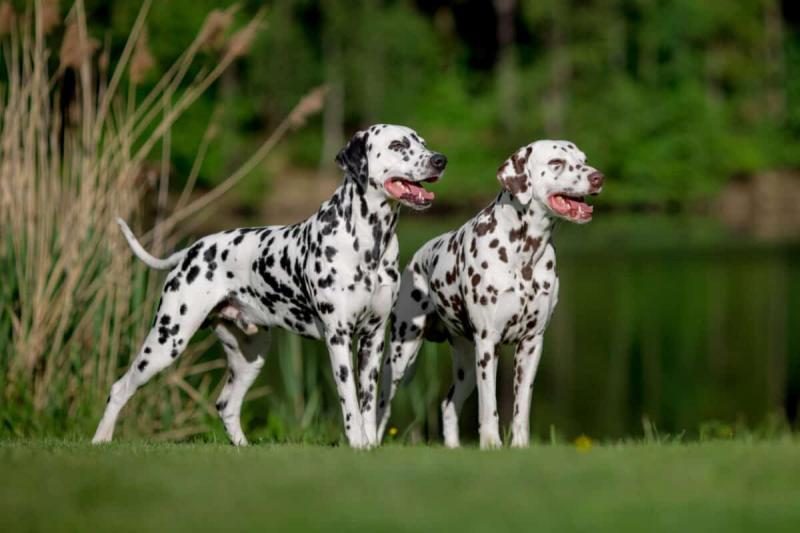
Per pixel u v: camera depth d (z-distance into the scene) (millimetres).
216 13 14820
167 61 42281
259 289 11094
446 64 73250
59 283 14086
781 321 30094
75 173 14125
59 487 7449
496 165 63969
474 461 8188
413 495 7109
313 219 10750
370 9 67812
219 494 7199
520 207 10578
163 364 11398
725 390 23250
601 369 25562
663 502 6949
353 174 10359
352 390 10438
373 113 66812
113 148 14234
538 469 7816
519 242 10609
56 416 13633
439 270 11336
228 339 11875
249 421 15578
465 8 76375
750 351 26734
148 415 14305
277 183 60812
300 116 15016
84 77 14359
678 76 70562
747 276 37781
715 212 63656
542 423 21531
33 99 14148
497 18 76000
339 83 66125
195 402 15172
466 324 11250
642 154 64812
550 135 66125
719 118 67250
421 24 69250
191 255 11391
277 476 7676
